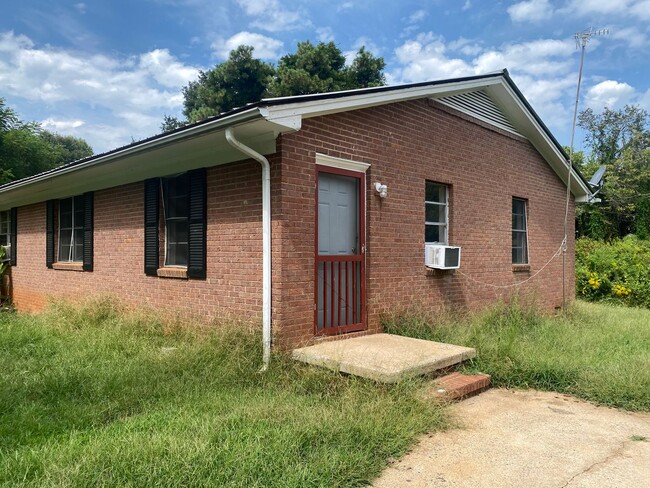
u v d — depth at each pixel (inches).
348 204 266.5
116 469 118.1
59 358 227.5
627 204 1000.2
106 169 320.2
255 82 1045.8
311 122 236.8
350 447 137.8
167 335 268.7
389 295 282.0
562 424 174.6
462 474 133.4
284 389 191.5
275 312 224.5
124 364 216.1
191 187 274.2
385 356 213.3
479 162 358.6
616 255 621.9
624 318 407.2
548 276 444.8
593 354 258.8
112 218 345.4
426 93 289.6
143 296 315.0
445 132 327.0
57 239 422.9
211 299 263.6
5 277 501.7
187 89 1202.6
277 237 223.6
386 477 130.7
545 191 443.2
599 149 1200.8
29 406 168.9
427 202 322.0
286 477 118.9
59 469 117.3
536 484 128.4
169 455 125.6
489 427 170.1
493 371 226.7
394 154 285.9
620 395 198.8
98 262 358.9
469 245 347.3
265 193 223.9
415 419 161.6
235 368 207.0
